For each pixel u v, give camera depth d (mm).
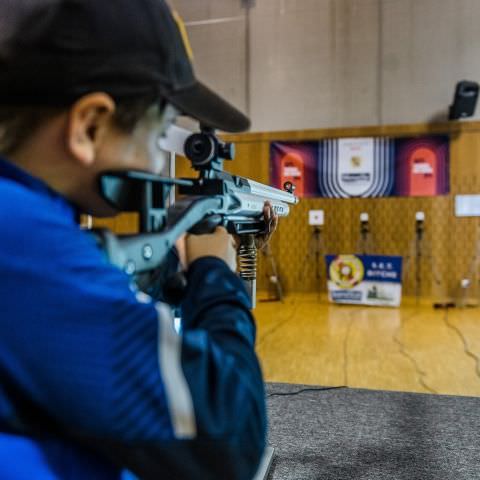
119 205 457
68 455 381
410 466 1859
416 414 2373
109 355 357
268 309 5422
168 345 383
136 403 362
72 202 436
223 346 439
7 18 372
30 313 350
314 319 4844
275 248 6246
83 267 373
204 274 536
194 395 382
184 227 587
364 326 4531
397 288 5492
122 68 387
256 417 426
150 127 436
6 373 355
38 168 405
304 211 6145
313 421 2285
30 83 372
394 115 5848
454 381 2910
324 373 3068
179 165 5359
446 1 5621
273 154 6180
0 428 370
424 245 5848
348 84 5934
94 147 405
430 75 5719
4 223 358
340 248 6070
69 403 353
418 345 3803
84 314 357
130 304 377
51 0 371
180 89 446
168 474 383
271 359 3398
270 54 6121
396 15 5766
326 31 5961
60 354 351
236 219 912
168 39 422
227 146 776
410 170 5840
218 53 6250
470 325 4578
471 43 5590
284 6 6047
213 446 384
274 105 6148
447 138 5727
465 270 5754
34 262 356
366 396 2633
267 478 1741
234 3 6172
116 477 415
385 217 5945
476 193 5680
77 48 372
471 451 1980
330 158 6035
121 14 390
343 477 1783
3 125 393
